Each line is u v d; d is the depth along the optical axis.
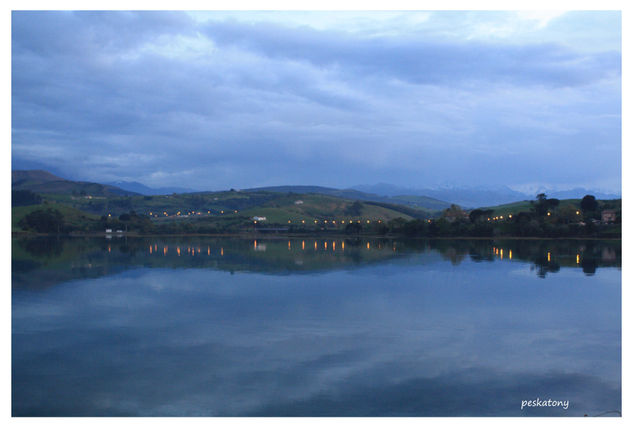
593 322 44.59
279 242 166.75
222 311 48.91
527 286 65.25
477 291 61.25
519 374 30.83
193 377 30.06
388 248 133.62
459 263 93.25
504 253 112.81
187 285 66.12
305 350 35.56
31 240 164.88
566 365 32.56
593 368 32.00
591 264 89.19
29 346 36.41
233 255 111.75
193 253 116.88
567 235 157.00
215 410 25.47
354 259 102.38
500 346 36.84
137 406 25.98
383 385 28.84
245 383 29.06
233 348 36.06
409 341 38.03
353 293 59.75
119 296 57.25
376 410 25.56
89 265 89.62
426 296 57.72
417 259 101.25
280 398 26.95
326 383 29.20
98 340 38.12
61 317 46.09
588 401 26.83
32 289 62.03
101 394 27.52
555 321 45.00
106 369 31.45
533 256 104.75
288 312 48.41
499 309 50.16
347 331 41.06
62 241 161.75
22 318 45.59
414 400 26.72
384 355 34.47
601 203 196.00
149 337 38.97
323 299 55.59
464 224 182.12
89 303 52.97
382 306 51.59
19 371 31.09
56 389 28.17
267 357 33.91
